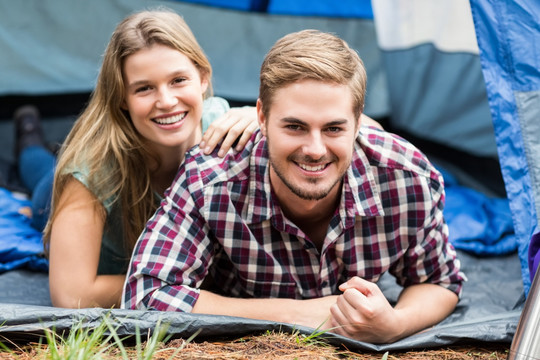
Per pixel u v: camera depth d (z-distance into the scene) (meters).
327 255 1.97
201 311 1.85
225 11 3.96
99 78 2.12
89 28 3.83
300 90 1.70
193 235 1.90
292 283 1.98
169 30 2.04
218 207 1.90
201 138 2.17
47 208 2.55
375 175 1.93
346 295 1.80
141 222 2.17
